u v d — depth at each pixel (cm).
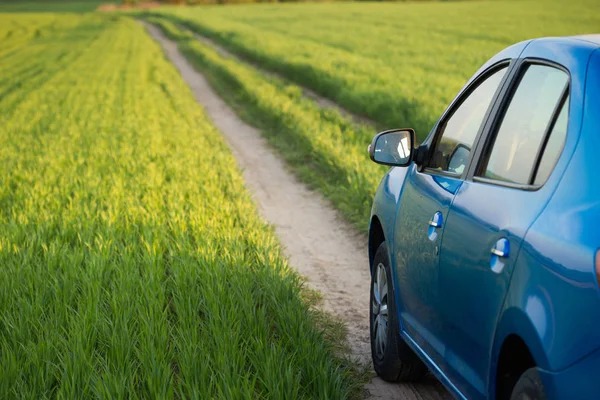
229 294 535
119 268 598
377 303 473
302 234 872
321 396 393
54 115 1991
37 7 14012
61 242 711
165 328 466
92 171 1122
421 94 1967
